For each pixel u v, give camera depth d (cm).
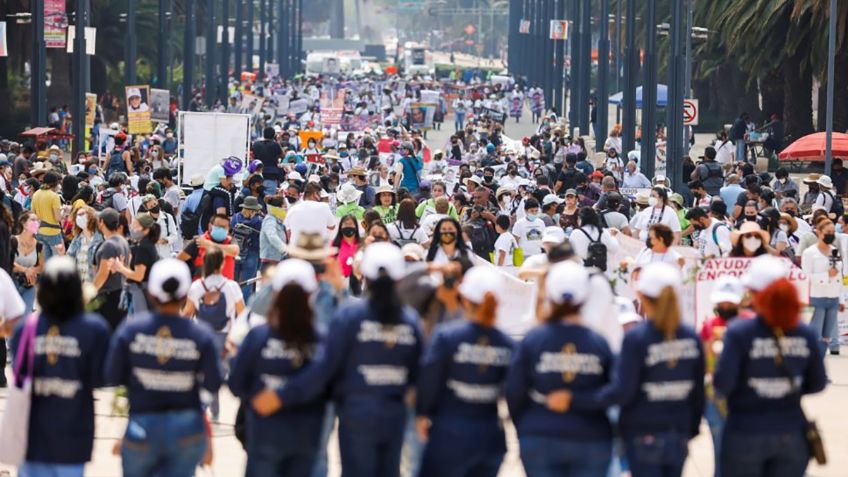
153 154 9769
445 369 2408
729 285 3009
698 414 2458
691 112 12306
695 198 7450
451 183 8981
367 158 11094
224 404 4106
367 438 2431
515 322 4216
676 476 2445
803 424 2495
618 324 2864
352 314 2434
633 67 13862
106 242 4106
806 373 2512
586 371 2353
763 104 16712
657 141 13125
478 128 18500
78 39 11700
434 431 2423
